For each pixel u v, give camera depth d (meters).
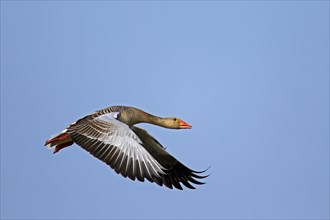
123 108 18.47
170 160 19.16
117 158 15.38
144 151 15.52
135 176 15.18
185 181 19.23
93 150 15.65
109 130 15.92
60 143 17.27
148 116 19.42
